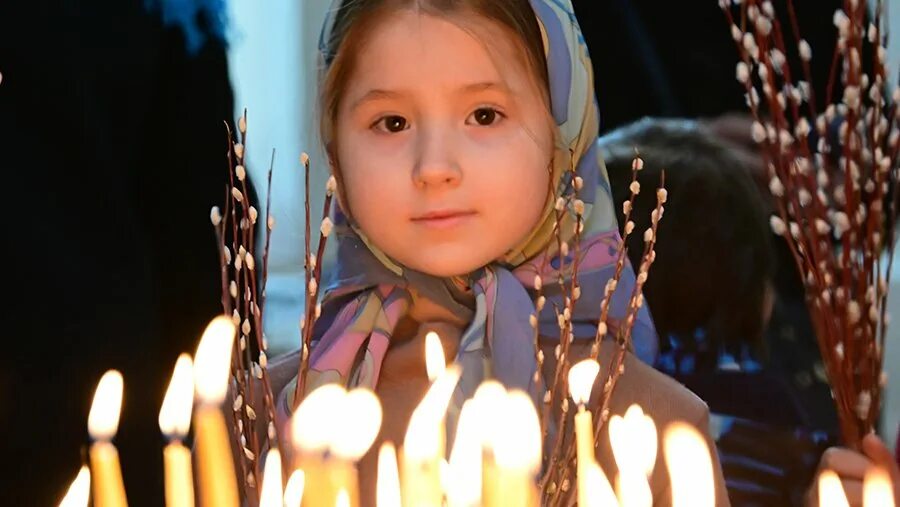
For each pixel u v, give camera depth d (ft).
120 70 13.74
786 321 14.82
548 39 9.48
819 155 9.14
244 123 8.46
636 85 17.94
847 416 9.08
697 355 12.51
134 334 13.25
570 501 8.21
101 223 13.26
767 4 9.08
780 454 11.82
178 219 14.23
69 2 13.41
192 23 14.23
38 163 13.10
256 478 8.27
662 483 9.22
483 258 9.23
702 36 17.75
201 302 14.37
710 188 12.69
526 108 9.29
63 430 12.84
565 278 9.66
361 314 9.80
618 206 12.82
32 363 12.75
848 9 8.91
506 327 9.32
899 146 8.95
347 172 9.45
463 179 9.09
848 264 9.04
